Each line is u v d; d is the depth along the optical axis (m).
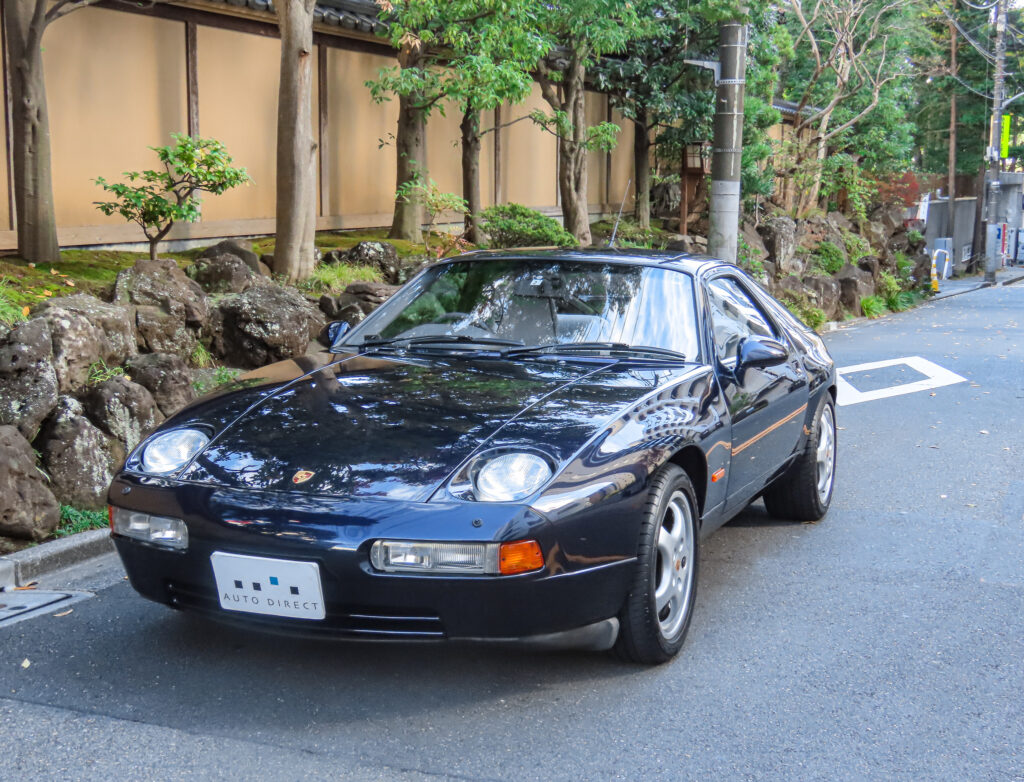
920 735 3.25
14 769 2.94
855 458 7.56
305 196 9.93
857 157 27.44
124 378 5.93
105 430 5.69
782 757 3.09
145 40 11.48
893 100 26.62
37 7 8.67
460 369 4.15
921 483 6.79
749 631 4.12
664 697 3.48
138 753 3.04
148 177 8.74
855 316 20.06
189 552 3.35
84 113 10.88
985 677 3.71
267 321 7.84
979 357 13.41
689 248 19.81
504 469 3.27
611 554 3.37
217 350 7.89
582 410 3.66
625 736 3.20
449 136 16.67
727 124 11.26
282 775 2.92
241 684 3.51
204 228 12.18
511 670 3.66
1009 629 4.19
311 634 3.26
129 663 3.68
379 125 15.23
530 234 13.02
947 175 42.19
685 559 3.88
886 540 5.48
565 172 15.86
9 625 4.05
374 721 3.26
